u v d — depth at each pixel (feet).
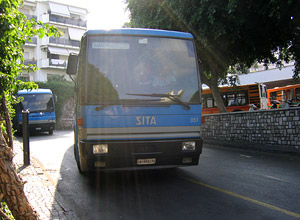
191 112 18.63
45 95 70.79
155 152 17.61
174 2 37.37
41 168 26.21
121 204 15.67
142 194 17.38
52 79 109.70
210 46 40.27
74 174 23.63
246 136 38.40
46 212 14.08
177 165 18.61
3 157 7.82
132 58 18.35
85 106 17.12
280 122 32.91
